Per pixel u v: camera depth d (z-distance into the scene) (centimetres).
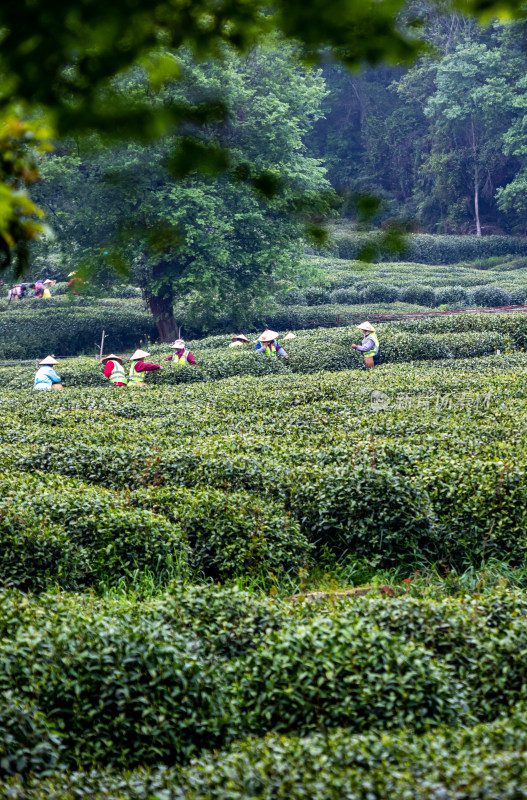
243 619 1647
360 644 1446
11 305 11106
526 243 18350
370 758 1110
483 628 1570
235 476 2783
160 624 1564
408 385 4197
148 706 1345
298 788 1036
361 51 588
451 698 1365
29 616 1599
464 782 991
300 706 1365
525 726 1216
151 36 576
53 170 6178
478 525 2425
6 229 743
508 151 17675
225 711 1371
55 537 2214
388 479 2539
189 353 5591
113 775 1236
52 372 5050
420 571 2428
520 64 17538
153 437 3325
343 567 2486
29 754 1226
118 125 606
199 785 1102
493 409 3522
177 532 2373
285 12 557
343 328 6831
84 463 3027
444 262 18062
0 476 2730
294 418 3634
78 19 528
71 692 1360
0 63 558
